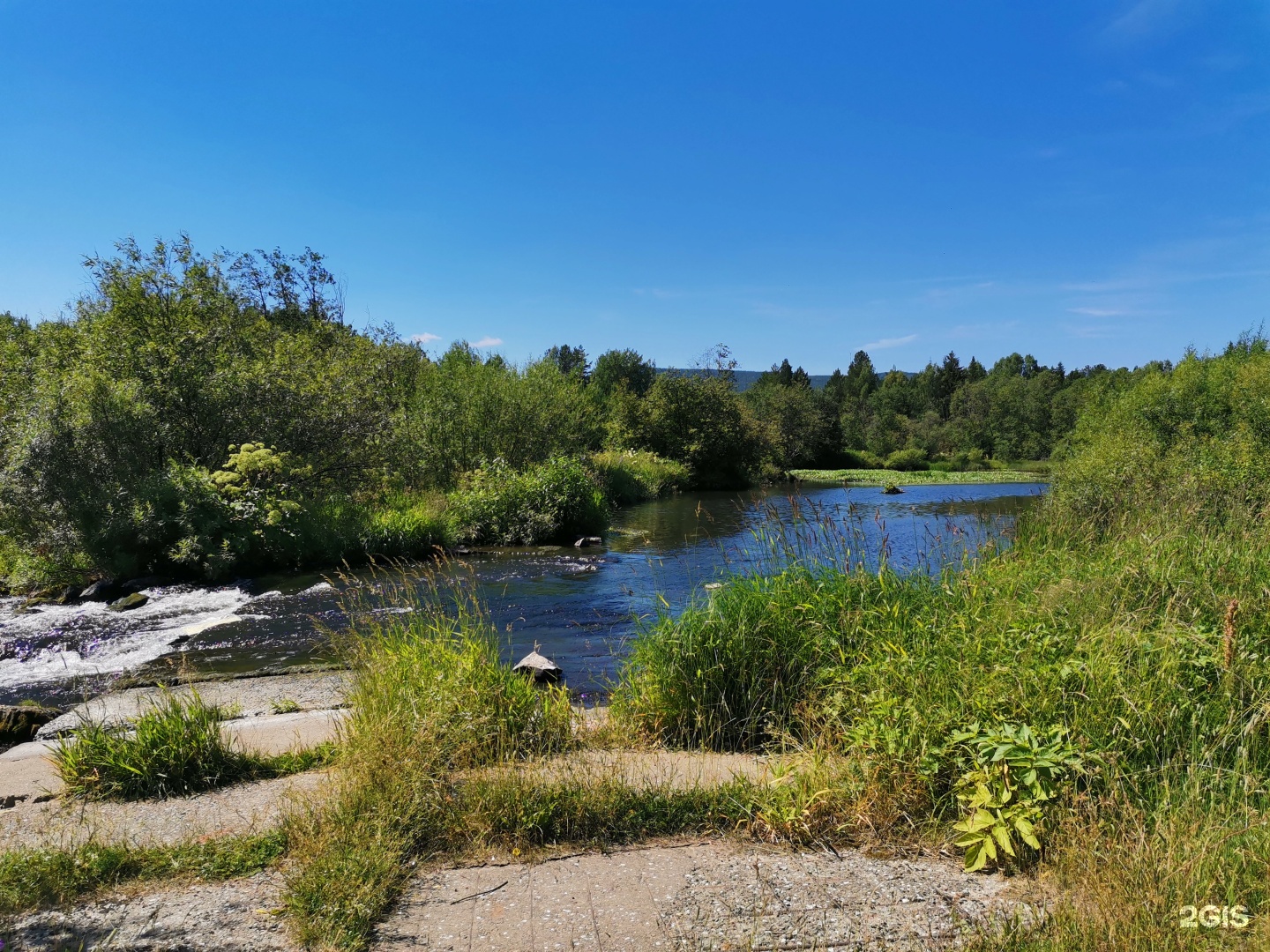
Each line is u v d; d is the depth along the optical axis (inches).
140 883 126.6
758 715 198.8
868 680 179.8
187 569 490.3
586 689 266.2
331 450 663.1
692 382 1451.8
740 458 1482.5
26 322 742.5
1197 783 128.3
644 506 1016.9
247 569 503.5
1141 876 108.6
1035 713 146.8
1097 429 752.3
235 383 609.0
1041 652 168.4
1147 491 407.5
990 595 216.7
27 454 466.9
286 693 262.2
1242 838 115.3
